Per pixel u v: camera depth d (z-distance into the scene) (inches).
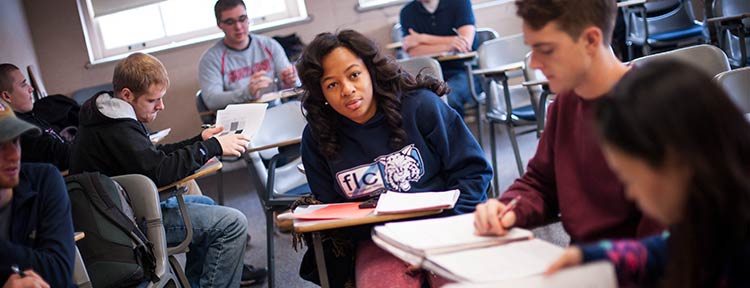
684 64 34.8
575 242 60.4
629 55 229.9
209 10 254.4
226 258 112.5
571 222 60.3
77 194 87.1
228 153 112.5
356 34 82.4
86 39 246.4
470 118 227.5
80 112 110.3
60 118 159.5
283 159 147.0
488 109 163.0
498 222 56.1
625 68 55.2
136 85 113.5
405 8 203.9
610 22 53.9
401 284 72.4
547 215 64.1
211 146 111.0
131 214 89.7
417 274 73.2
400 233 58.7
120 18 251.6
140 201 92.7
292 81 189.5
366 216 71.6
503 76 152.9
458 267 50.0
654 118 33.5
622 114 34.8
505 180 172.1
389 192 79.4
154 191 93.1
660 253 40.7
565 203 60.7
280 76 197.3
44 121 147.6
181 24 254.2
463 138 84.3
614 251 40.5
